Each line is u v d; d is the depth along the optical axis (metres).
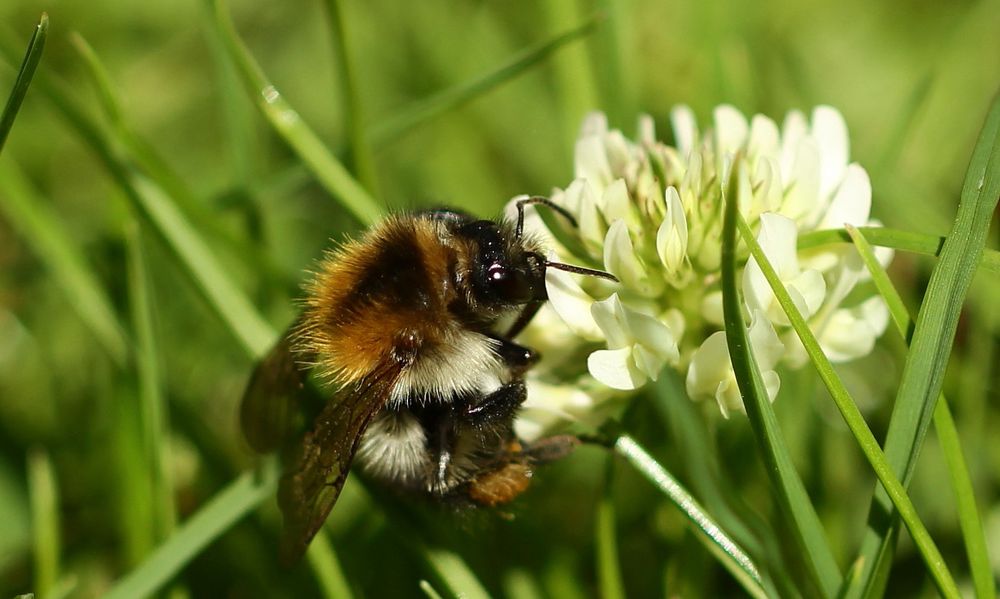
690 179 0.11
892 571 0.12
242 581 0.12
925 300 0.10
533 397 0.11
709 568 0.12
